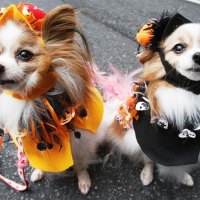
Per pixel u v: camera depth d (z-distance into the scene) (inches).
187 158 22.7
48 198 26.4
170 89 21.6
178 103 21.6
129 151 26.7
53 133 22.2
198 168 28.0
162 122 22.2
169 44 20.9
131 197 26.5
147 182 27.0
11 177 27.7
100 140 27.0
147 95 22.7
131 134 25.4
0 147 23.7
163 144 22.9
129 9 46.5
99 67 37.6
